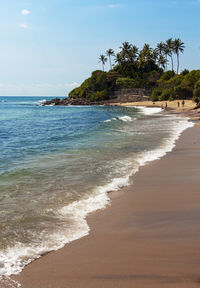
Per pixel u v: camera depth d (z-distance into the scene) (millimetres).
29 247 4414
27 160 11898
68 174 9367
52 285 3365
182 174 9039
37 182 8398
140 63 122438
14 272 3693
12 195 7164
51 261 3959
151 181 8352
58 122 37219
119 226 5156
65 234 4887
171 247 4215
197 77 84312
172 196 6867
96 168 10195
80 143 16953
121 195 7117
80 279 3469
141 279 3406
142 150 13930
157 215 5652
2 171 9852
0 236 4824
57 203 6551
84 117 46906
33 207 6289
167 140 17312
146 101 98250
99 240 4598
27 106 113375
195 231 4777
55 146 15977
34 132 24781
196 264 3689
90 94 117750
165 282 3318
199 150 13336
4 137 21031
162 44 123875
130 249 4215
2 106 111938
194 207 6020
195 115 38906
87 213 5906
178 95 87250
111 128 26250
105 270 3652
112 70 128875
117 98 110688
